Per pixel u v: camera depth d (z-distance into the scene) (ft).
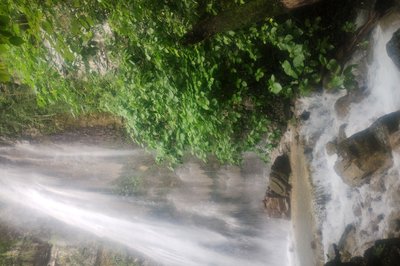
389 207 11.42
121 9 16.40
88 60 20.26
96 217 33.53
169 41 16.72
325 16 16.16
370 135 11.43
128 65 18.97
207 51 17.06
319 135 16.60
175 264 31.14
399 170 10.87
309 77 16.90
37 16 16.10
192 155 27.35
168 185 29.96
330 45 15.79
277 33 16.01
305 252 17.92
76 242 35.40
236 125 19.83
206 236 28.76
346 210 13.93
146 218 31.17
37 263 34.63
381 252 9.59
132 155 30.55
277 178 19.88
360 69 14.34
